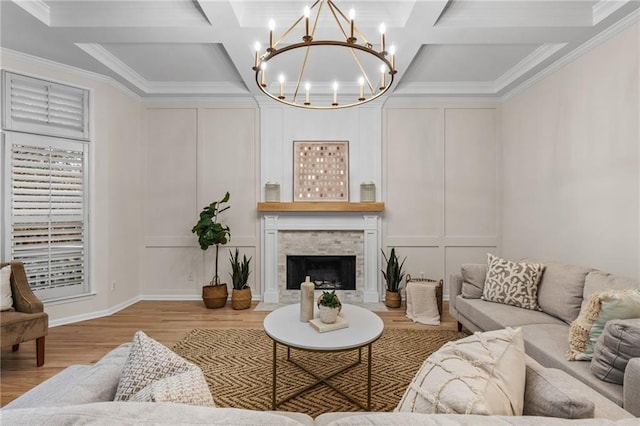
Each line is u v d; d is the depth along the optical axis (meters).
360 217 4.29
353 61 3.40
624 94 2.52
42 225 3.28
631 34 2.45
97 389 1.10
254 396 2.09
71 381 1.32
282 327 2.14
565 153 3.15
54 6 2.59
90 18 2.61
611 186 2.63
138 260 4.29
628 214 2.49
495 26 2.62
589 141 2.85
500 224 4.32
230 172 4.36
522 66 3.54
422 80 4.06
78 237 3.52
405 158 4.36
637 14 2.38
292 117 4.34
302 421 1.16
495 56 3.40
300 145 4.33
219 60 3.53
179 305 4.11
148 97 4.30
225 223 4.35
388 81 3.84
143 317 3.64
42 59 3.23
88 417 0.66
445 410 0.81
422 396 0.90
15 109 3.13
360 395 2.10
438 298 3.61
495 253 4.33
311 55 3.27
